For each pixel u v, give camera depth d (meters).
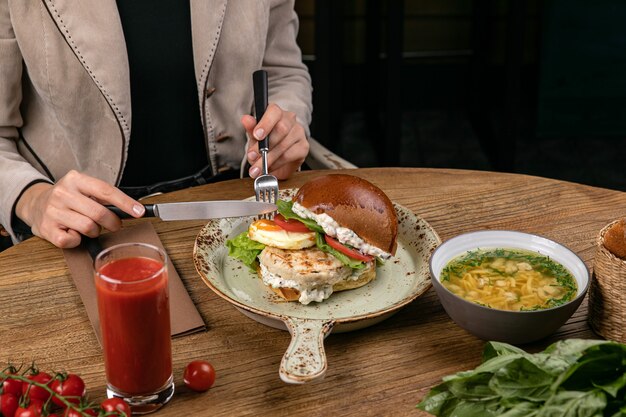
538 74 4.09
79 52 1.62
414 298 1.12
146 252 0.97
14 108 1.70
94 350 1.09
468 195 1.57
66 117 1.70
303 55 4.29
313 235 1.20
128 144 1.76
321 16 3.17
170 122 1.84
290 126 1.60
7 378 0.92
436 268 1.13
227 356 1.08
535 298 1.08
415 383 1.02
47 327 1.14
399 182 1.63
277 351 1.09
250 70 1.85
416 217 1.36
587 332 1.13
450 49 4.42
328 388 1.02
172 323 1.14
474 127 4.24
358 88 4.45
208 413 0.97
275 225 1.21
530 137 4.21
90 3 1.61
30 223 1.45
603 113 4.15
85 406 0.87
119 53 1.65
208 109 1.84
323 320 1.05
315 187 1.21
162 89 1.80
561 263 1.17
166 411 0.97
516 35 3.25
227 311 1.19
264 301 1.19
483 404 0.86
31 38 1.61
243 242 1.25
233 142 1.90
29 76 1.68
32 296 1.22
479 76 4.11
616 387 0.81
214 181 1.90
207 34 1.72
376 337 1.12
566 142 4.15
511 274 1.14
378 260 1.26
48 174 1.79
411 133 4.22
